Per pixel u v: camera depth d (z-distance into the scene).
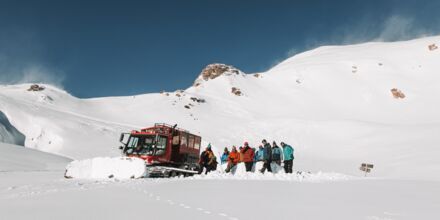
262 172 20.48
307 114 134.50
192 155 23.19
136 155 20.27
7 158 29.33
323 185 15.23
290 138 96.06
